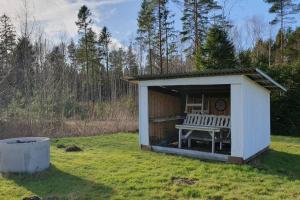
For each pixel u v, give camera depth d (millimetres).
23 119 14141
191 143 9945
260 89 8445
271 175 6105
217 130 8141
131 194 4938
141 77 8906
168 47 27875
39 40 21328
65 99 18109
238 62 17703
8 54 19953
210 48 17609
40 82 17203
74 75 24938
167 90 10336
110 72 36188
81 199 4727
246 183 5551
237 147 7211
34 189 5277
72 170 6453
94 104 21297
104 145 9969
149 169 6520
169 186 5332
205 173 6211
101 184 5465
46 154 6602
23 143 6375
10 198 4809
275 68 14766
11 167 6316
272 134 14227
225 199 4715
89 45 34312
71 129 13891
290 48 27891
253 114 7832
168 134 10594
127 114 16750
